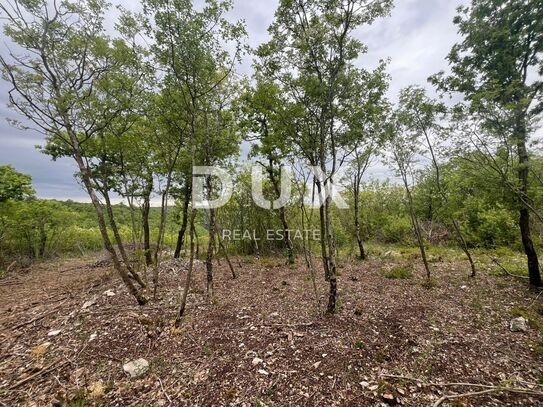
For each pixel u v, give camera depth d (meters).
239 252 12.00
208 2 3.90
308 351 3.42
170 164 5.50
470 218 10.77
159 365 3.27
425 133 6.15
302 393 2.71
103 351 3.60
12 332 4.30
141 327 4.16
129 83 4.78
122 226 14.82
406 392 2.66
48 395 2.84
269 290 6.23
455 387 2.71
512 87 4.45
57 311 5.04
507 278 6.19
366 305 4.93
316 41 4.09
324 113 4.39
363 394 2.65
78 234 14.42
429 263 8.41
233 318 4.53
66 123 4.27
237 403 2.62
